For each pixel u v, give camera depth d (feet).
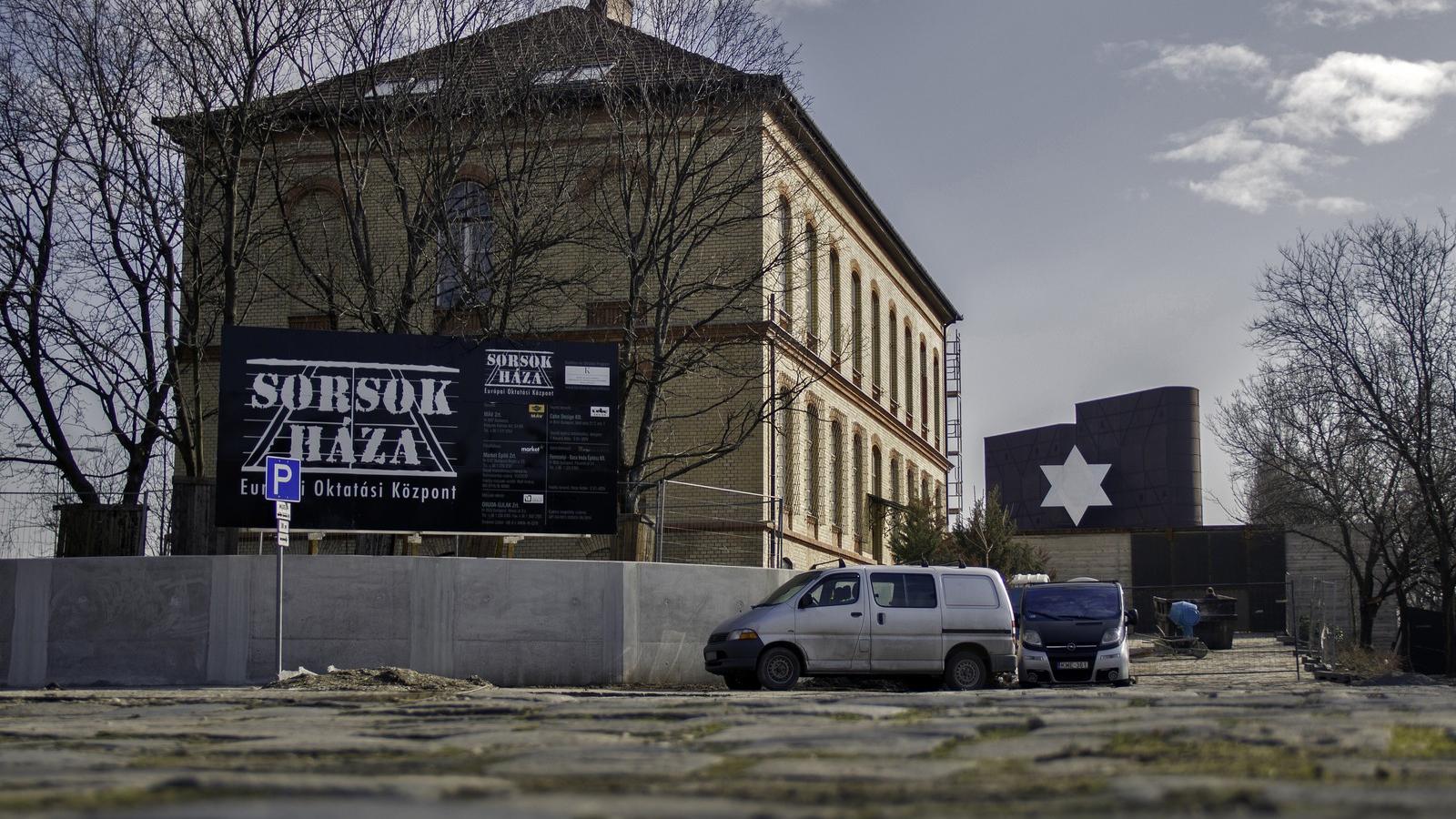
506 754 27.37
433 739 31.12
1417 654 103.30
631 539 80.38
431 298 94.43
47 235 91.20
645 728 33.53
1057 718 35.53
